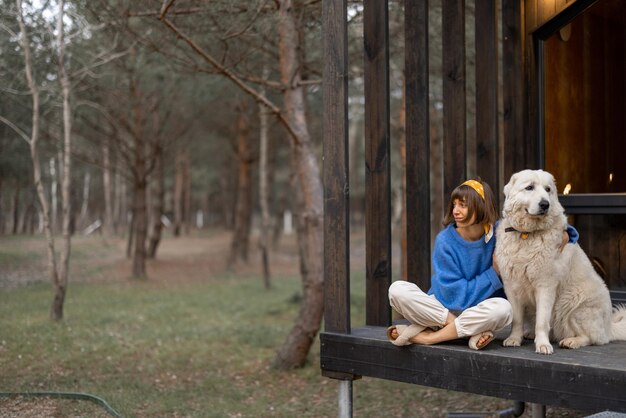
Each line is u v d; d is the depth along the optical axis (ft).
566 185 16.80
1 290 41.37
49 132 44.32
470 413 18.54
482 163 16.01
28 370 22.48
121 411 18.01
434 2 26.08
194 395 21.49
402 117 29.48
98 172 77.25
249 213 70.44
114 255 70.38
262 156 51.55
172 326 33.14
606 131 16.12
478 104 16.03
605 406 10.03
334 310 13.85
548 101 17.21
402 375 12.52
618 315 12.84
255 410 20.45
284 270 66.33
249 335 31.68
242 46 28.50
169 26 21.15
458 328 11.39
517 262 10.98
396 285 11.81
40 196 31.55
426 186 14.62
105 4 24.97
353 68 32.65
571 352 11.19
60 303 31.68
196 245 88.79
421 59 14.61
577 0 16.17
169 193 135.23
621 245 15.81
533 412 16.44
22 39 30.55
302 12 24.85
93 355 25.46
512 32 17.22
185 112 52.24
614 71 16.05
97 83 40.57
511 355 11.05
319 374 25.29
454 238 11.84
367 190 14.51
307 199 26.55
